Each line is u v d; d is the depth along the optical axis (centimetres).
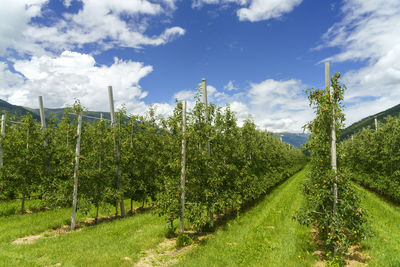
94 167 1310
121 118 1526
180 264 744
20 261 717
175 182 1059
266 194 2184
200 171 1151
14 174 1446
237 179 1349
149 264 761
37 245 905
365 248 842
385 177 1802
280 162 3030
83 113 1305
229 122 1362
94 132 1423
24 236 1073
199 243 959
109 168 1412
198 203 1083
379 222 1165
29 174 1534
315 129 828
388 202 1777
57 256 780
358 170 2605
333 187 778
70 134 1271
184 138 1051
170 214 1005
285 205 1652
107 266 706
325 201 820
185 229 1174
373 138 2108
